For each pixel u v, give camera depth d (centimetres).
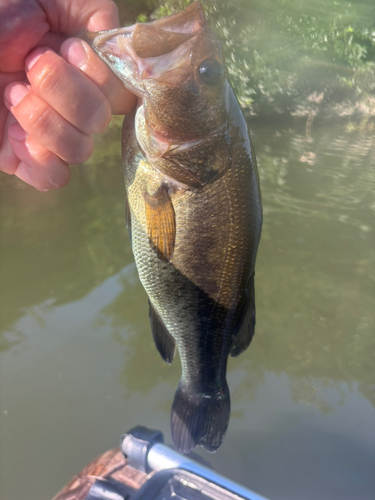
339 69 150
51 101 19
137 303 56
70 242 69
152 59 20
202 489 22
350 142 117
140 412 42
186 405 27
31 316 53
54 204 81
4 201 81
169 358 25
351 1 137
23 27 19
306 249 68
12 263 63
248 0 134
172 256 23
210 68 21
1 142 22
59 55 19
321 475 36
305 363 49
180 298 24
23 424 40
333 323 54
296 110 146
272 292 60
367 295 58
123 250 67
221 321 25
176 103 21
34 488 35
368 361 48
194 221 22
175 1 124
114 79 19
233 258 23
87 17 20
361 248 67
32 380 45
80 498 26
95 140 115
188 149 22
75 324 52
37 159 21
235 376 47
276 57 141
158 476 23
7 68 20
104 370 46
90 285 59
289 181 89
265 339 52
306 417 42
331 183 88
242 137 22
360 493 35
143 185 22
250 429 41
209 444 26
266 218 76
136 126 21
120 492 24
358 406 43
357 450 39
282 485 36
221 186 22
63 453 38
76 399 43
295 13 137
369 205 79
